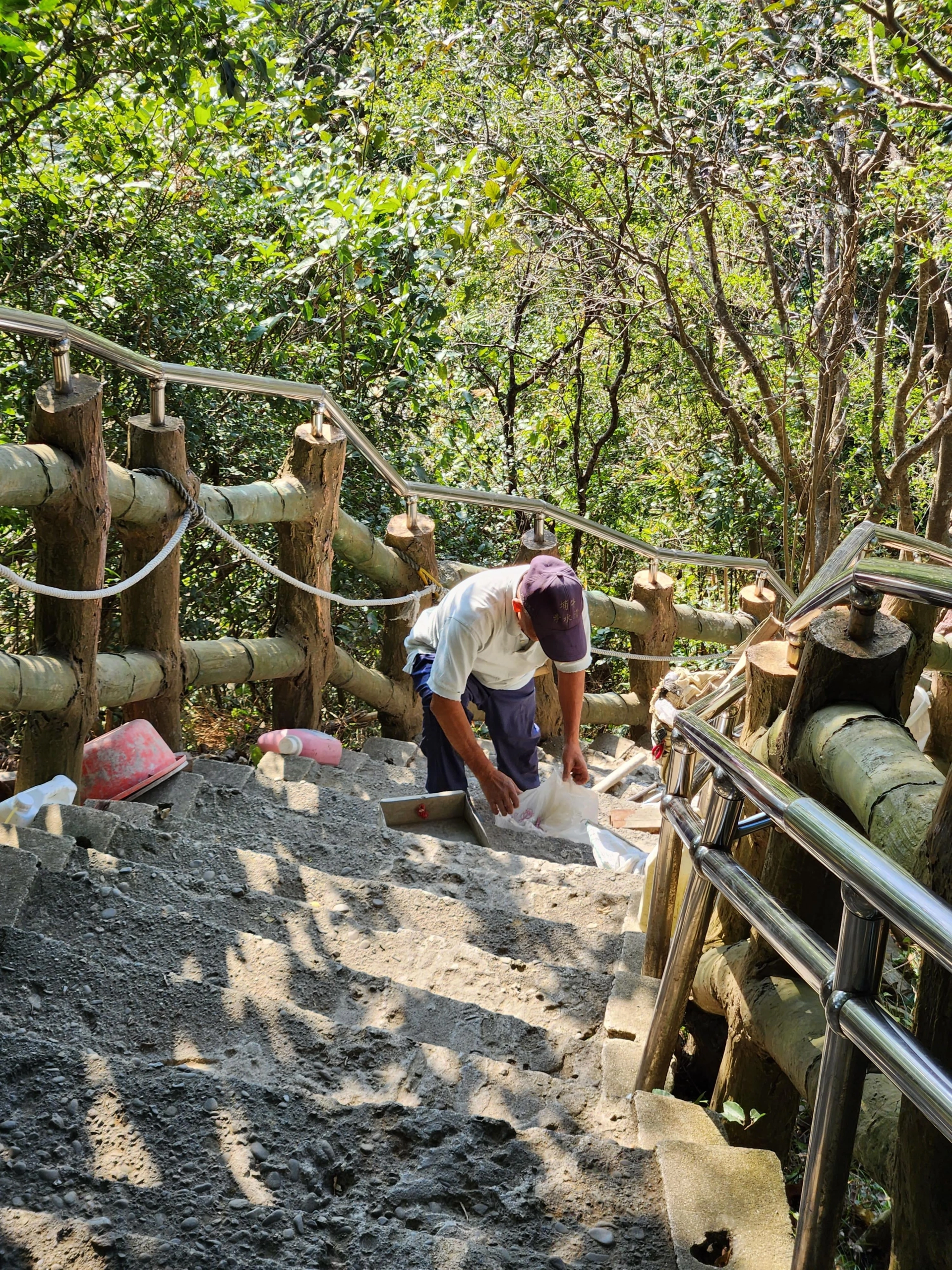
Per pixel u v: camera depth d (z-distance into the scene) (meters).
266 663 4.65
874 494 13.51
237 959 2.51
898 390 10.53
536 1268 1.70
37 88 6.96
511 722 4.36
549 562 4.00
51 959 2.29
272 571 4.46
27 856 2.59
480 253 10.10
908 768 1.80
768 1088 2.46
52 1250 1.57
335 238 6.95
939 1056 1.50
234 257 8.34
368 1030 2.29
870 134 8.73
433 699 4.02
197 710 7.41
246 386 4.22
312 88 8.48
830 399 10.37
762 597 7.64
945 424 9.83
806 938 1.60
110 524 3.55
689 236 11.13
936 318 10.20
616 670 12.09
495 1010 2.67
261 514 4.41
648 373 14.09
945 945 1.18
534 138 11.03
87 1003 2.21
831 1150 1.52
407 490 5.49
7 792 3.60
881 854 1.36
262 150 8.79
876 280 11.69
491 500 5.66
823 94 7.56
